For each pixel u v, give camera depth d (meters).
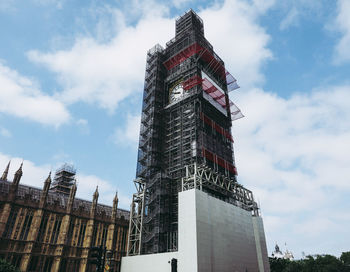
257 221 70.06
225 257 51.59
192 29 92.44
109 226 77.88
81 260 68.12
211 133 74.62
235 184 73.12
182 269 47.00
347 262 120.75
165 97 84.00
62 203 74.25
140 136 81.38
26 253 59.72
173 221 62.38
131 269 58.56
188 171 62.19
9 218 61.16
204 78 79.19
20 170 66.00
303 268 113.56
